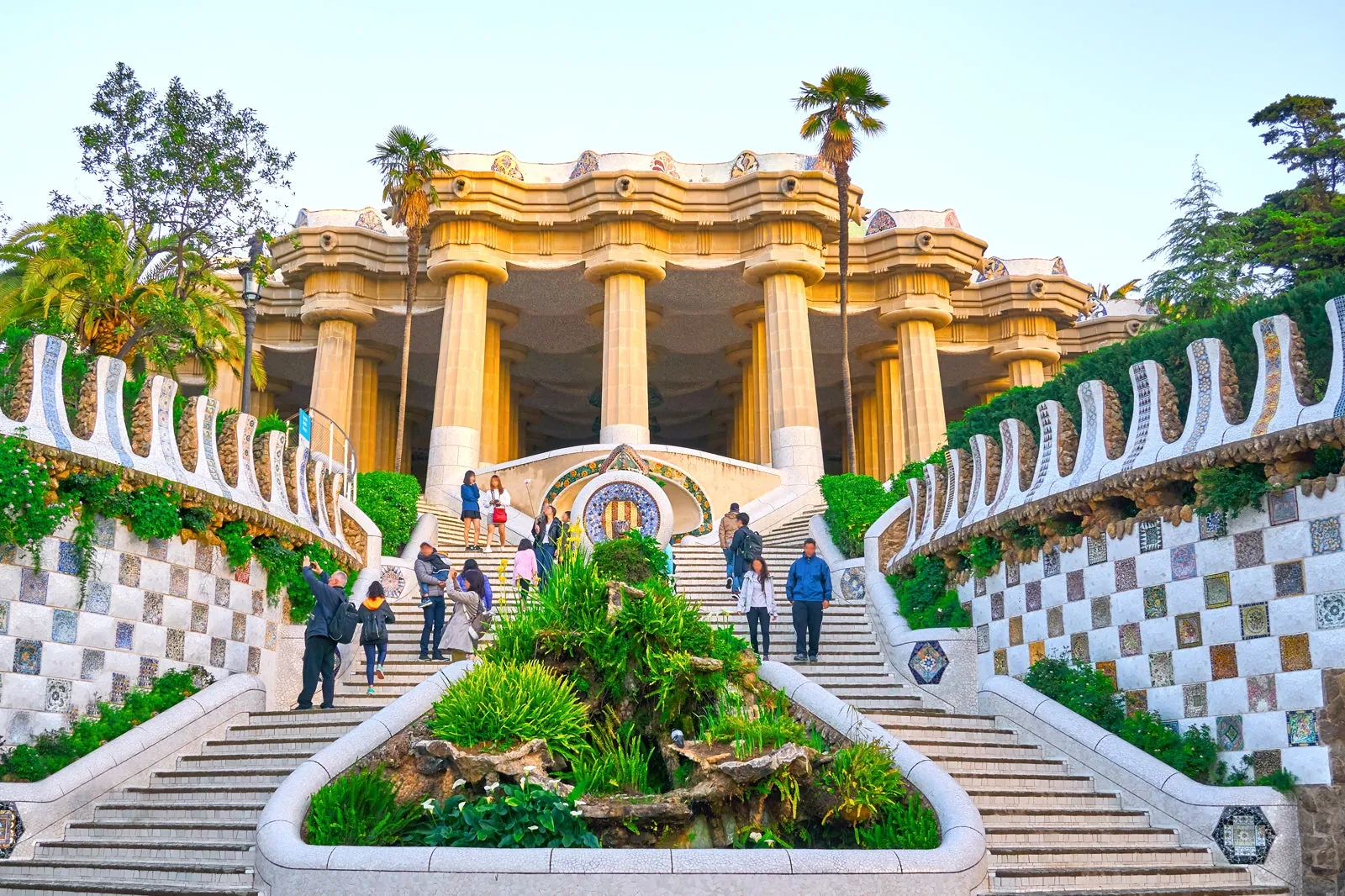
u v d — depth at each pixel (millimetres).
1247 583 12359
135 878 10617
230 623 15539
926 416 35156
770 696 13156
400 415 31969
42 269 25328
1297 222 30375
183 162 28859
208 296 29547
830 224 33781
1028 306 37875
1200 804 11836
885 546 19719
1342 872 11195
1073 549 14742
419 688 12555
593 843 10422
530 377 44844
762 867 9680
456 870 9555
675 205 33125
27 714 12555
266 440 17219
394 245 36094
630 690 12641
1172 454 13211
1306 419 11719
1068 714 13586
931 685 16250
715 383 45156
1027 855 11023
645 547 14977
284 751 13125
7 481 12273
